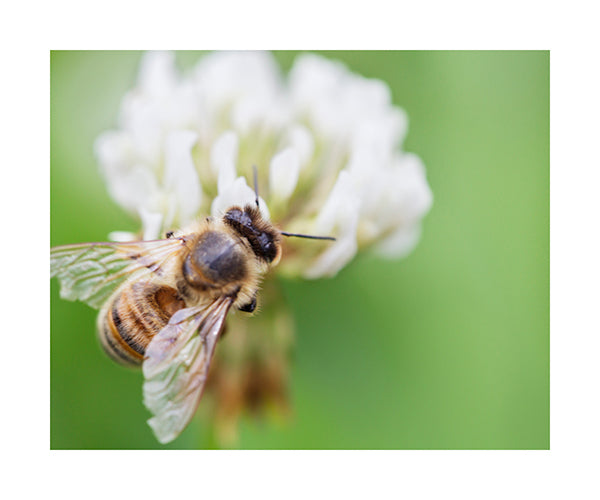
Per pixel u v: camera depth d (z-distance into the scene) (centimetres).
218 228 9
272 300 9
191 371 9
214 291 9
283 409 9
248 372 9
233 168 9
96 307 9
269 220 9
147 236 9
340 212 9
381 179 9
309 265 9
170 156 9
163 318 9
